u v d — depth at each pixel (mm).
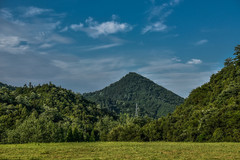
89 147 48812
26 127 119375
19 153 35062
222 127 75188
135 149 43906
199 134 80312
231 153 35688
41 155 32688
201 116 90062
